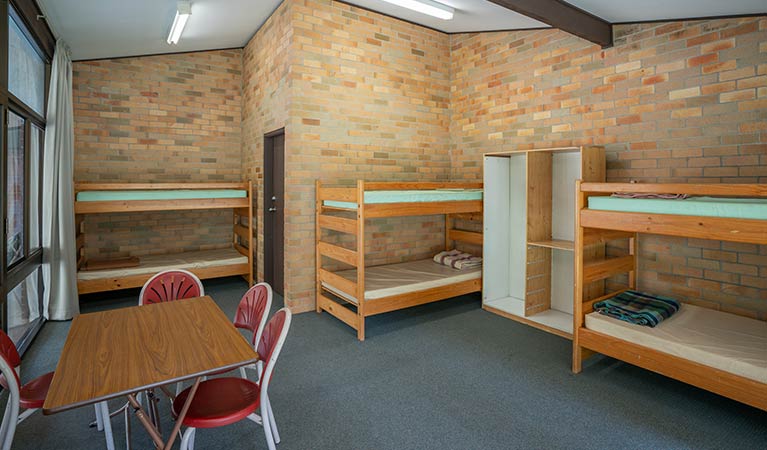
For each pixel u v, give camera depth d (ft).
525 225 13.84
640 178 11.59
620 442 7.20
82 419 7.96
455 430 7.55
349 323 12.42
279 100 14.75
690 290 10.78
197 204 16.11
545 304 13.82
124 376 4.83
